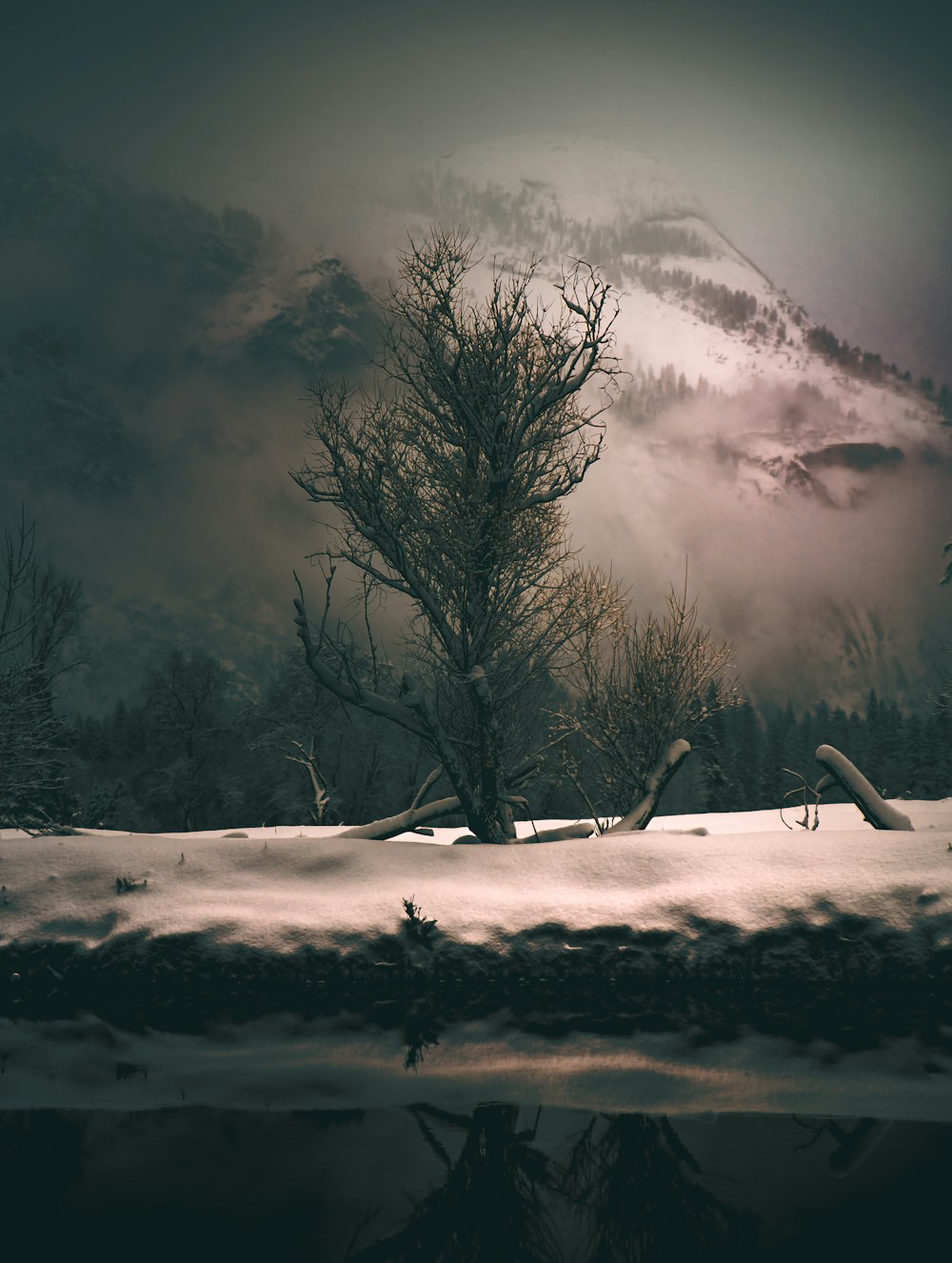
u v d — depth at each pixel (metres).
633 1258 6.80
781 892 14.66
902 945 13.82
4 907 15.24
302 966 14.32
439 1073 11.25
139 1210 7.68
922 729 76.12
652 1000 13.95
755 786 99.56
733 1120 9.52
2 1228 7.36
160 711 62.16
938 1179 8.05
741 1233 7.16
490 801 18.25
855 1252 6.86
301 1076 11.18
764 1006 13.65
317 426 18.52
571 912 14.73
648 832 17.08
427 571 18.67
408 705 17.78
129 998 14.20
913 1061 11.39
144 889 15.51
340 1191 8.02
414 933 14.50
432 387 18.77
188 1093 10.64
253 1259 6.79
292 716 53.41
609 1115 9.72
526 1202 7.75
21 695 23.95
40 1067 11.61
